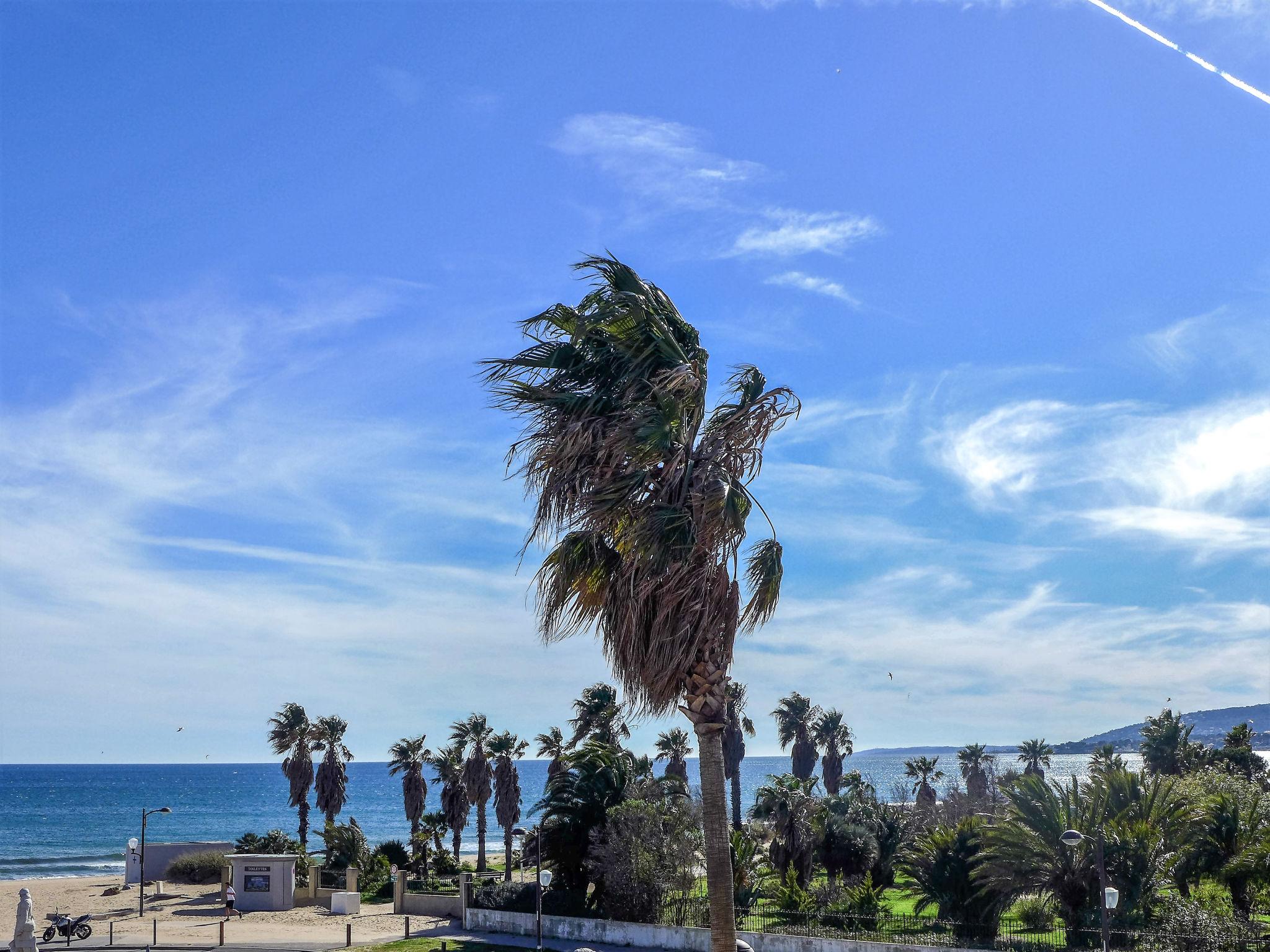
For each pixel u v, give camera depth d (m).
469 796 73.25
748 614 14.04
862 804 52.38
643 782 47.78
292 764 77.44
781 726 80.88
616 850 42.38
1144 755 72.50
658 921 40.97
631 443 13.22
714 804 13.39
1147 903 31.91
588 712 66.31
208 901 63.12
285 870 59.62
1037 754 108.94
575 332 13.70
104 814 193.88
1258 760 69.75
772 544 14.25
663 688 13.48
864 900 39.84
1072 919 32.53
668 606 13.18
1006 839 33.53
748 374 14.63
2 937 49.75
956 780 99.19
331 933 47.91
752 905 41.03
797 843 47.84
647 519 13.15
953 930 33.38
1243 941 29.14
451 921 51.09
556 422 13.65
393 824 168.75
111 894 68.06
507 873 69.62
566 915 44.56
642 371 13.62
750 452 14.24
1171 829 34.28
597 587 14.14
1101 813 33.00
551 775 70.44
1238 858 33.44
